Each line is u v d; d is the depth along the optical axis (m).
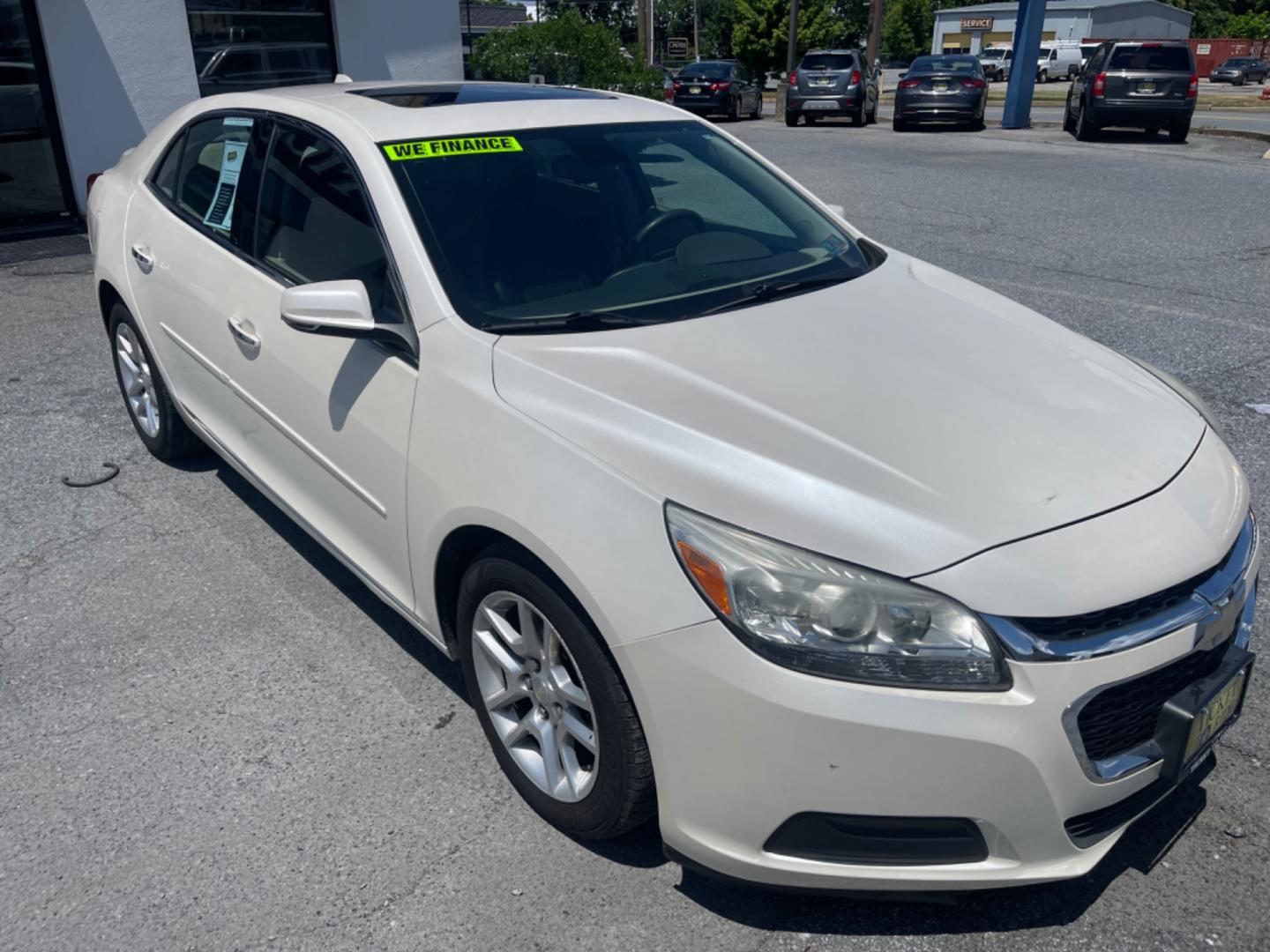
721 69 26.91
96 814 2.79
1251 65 62.31
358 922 2.46
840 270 3.46
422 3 12.13
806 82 24.16
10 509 4.48
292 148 3.54
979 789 2.12
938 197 11.80
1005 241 9.33
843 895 2.28
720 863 2.30
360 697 3.27
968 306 3.30
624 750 2.38
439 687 3.32
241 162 3.81
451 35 12.46
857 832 2.20
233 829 2.74
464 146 3.30
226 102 4.09
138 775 2.94
